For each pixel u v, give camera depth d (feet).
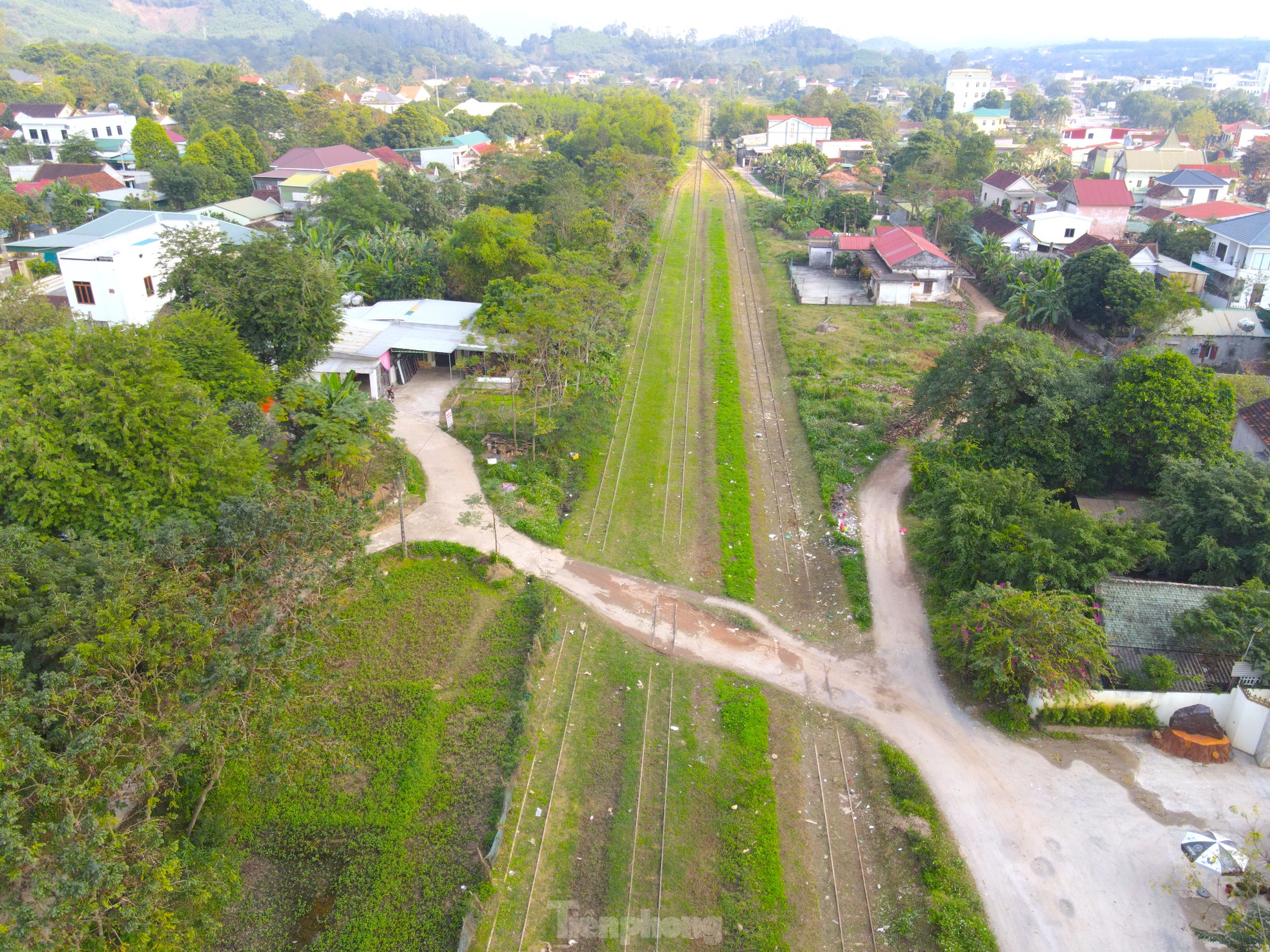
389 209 250.16
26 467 87.10
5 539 76.74
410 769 80.89
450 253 211.00
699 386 179.22
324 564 87.97
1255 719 84.17
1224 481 104.88
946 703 92.68
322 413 123.34
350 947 65.31
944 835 75.66
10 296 139.23
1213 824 77.41
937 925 67.51
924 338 207.10
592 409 155.74
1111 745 86.84
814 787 81.87
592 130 390.63
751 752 84.79
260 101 400.47
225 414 107.24
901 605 109.09
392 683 91.91
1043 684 86.38
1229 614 91.30
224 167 314.55
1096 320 204.95
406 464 129.39
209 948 65.16
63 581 75.31
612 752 85.25
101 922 55.26
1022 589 97.35
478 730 86.48
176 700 68.33
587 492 134.51
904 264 233.55
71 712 62.80
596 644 100.89
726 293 245.45
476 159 422.00
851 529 125.80
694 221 339.36
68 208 259.60
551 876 72.02
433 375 178.91
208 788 72.23
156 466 92.02
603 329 175.94
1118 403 122.01
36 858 53.83
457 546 116.98
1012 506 105.50
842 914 69.51
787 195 361.30
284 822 76.02
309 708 84.79
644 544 121.60
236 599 80.18
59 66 540.11
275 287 138.92
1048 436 123.44
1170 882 71.72
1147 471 121.90
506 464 138.92
